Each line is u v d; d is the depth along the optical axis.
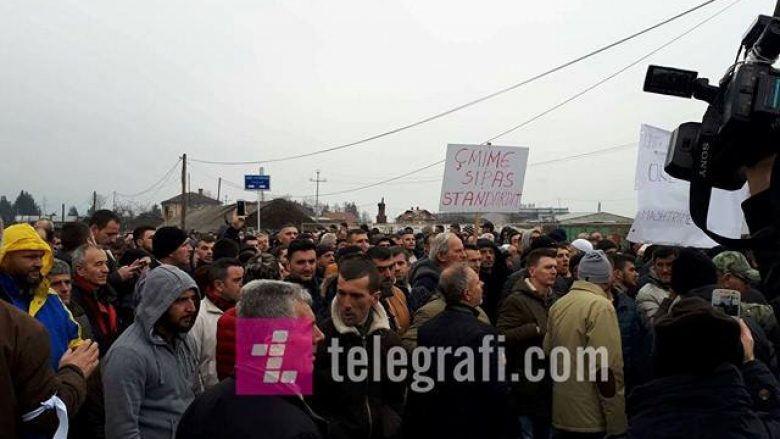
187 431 2.13
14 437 2.10
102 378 3.10
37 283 3.47
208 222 43.47
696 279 4.05
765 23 1.35
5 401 2.06
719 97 1.48
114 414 3.00
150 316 3.17
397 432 3.50
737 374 2.09
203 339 4.10
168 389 3.21
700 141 1.48
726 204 5.02
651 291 5.27
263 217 42.78
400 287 6.21
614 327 4.29
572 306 4.41
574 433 4.33
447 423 3.47
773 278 1.31
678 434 2.01
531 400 4.68
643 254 8.48
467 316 3.62
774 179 1.31
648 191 6.38
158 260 5.68
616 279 6.11
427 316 4.32
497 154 8.23
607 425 4.23
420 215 45.72
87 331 4.37
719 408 2.01
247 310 2.16
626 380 5.04
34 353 2.16
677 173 1.61
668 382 2.11
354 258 3.57
